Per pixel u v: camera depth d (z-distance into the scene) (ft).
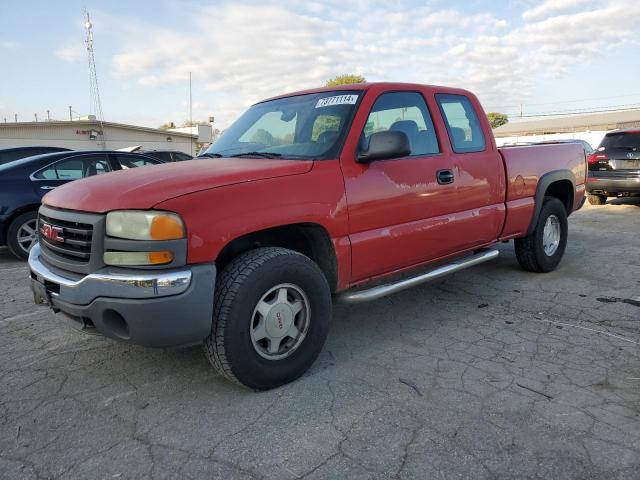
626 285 17.21
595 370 10.92
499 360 11.53
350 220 11.27
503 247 24.17
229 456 8.13
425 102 13.78
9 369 11.42
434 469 7.70
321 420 9.12
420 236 12.87
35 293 10.76
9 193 21.97
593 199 39.50
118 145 116.16
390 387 10.31
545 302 15.66
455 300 16.03
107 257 8.96
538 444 8.27
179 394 10.17
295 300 10.60
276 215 9.92
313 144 11.78
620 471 7.58
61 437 8.73
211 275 9.11
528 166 16.78
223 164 10.96
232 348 9.47
